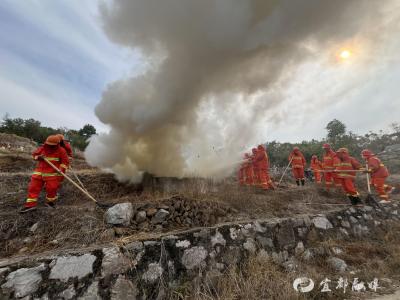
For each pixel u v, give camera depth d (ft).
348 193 21.35
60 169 13.17
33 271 8.13
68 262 8.58
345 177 21.47
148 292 9.25
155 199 14.08
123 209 11.57
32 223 11.17
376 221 20.27
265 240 13.51
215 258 11.42
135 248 9.69
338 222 17.93
